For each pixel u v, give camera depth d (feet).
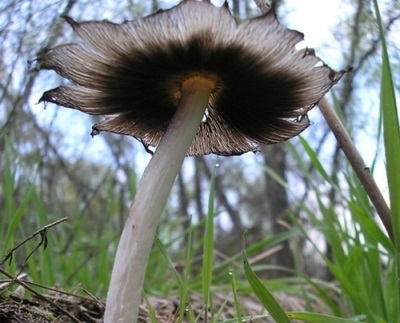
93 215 1.55
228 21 0.33
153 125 0.46
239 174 3.76
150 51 0.36
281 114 0.43
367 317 0.55
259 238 3.24
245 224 3.93
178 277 0.52
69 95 0.41
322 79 0.37
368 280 0.65
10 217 0.62
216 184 3.33
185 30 0.34
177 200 3.33
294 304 1.01
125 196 1.46
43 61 0.37
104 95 0.41
